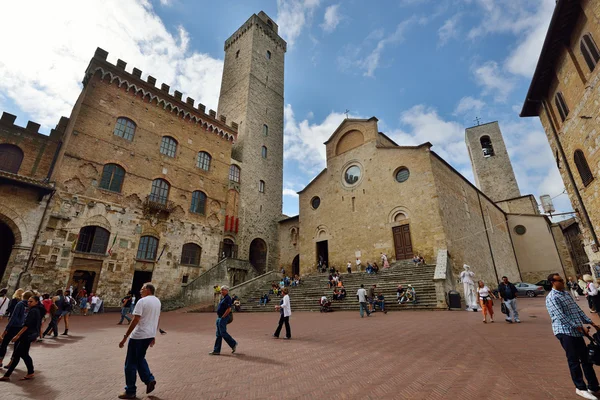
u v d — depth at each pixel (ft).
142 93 91.25
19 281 60.49
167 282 84.38
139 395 15.99
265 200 124.98
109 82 85.10
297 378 18.22
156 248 84.74
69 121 86.02
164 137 94.94
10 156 74.90
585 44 42.42
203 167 103.45
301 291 79.92
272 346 28.32
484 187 156.76
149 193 86.69
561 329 14.66
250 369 20.56
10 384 18.28
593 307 34.91
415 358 21.66
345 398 14.70
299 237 113.70
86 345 31.07
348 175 104.68
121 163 82.28
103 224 75.56
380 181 94.38
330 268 92.17
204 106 108.06
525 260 122.72
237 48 150.82
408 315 49.70
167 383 17.92
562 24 44.47
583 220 51.21
